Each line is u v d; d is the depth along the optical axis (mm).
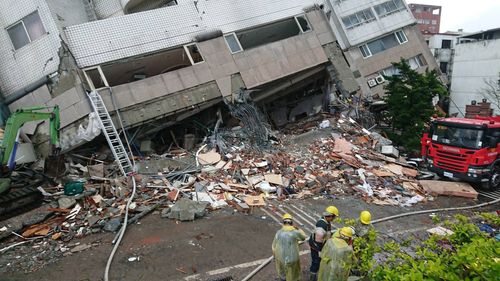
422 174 14547
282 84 18219
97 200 10367
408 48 28359
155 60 16453
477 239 4160
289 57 17375
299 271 6262
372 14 28031
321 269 5590
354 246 5754
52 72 13812
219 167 13055
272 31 19125
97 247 8219
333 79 18562
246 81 16375
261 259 7664
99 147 14609
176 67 18281
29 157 13094
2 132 13000
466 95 30297
